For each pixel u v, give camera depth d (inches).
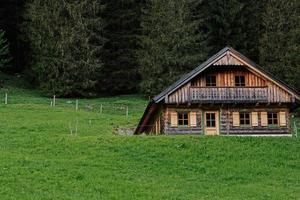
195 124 2888.8
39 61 4788.4
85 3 4877.0
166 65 4736.7
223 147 2481.5
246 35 5142.7
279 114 2930.6
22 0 5442.9
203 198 1844.2
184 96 2856.8
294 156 2422.5
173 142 2516.0
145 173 2143.2
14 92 4630.9
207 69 2888.8
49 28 4778.5
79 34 4790.8
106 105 4335.6
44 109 3772.1
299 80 4542.3
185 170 2213.3
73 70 4717.0
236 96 2878.9
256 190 1978.3
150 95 4704.7
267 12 4862.2
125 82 5054.1
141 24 4889.3
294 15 4832.7
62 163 2196.1
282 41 4739.2
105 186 1929.1
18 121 3265.3
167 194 1867.6
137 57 4965.6
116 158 2315.5
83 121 3442.4
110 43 5206.7
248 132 2908.5
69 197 1779.0
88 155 2348.7
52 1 4830.2
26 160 2191.2
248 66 2883.9
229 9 5147.6
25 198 1737.2
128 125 3467.0
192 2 5034.5
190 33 4849.9
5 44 5285.4
